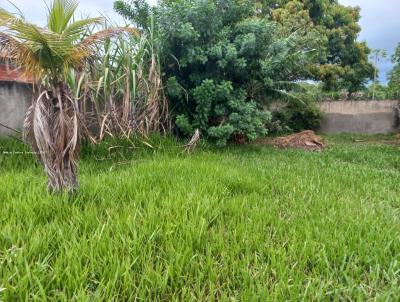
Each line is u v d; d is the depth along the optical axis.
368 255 1.62
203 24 5.09
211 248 1.61
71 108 2.24
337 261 1.58
